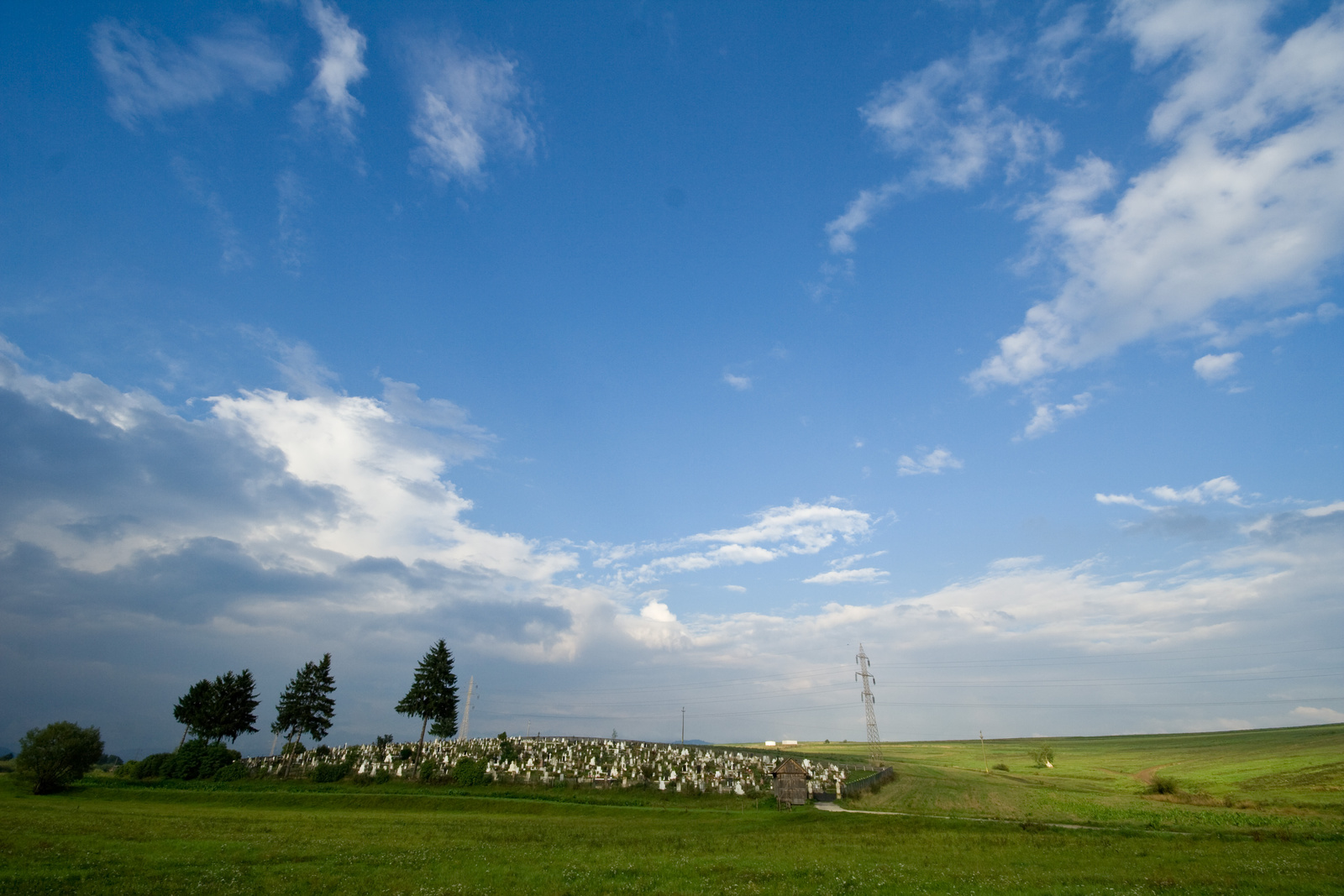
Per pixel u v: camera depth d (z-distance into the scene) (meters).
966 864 34.50
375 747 115.81
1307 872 30.36
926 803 78.06
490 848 39.94
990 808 73.69
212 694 108.62
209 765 92.25
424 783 84.44
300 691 103.44
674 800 74.25
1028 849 40.84
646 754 111.56
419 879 29.78
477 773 83.56
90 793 77.38
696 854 38.47
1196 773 109.62
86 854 33.47
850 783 88.56
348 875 30.50
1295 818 62.53
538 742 135.00
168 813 59.66
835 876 30.53
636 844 43.16
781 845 43.12
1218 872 30.55
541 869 32.47
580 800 74.19
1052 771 129.88
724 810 68.44
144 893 25.86
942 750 196.25
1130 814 67.06
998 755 173.62
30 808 58.78
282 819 56.50
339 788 82.75
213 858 34.03
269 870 31.38
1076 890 26.61
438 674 100.62
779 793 72.44
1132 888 27.09
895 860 35.94
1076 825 56.66
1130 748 173.25
